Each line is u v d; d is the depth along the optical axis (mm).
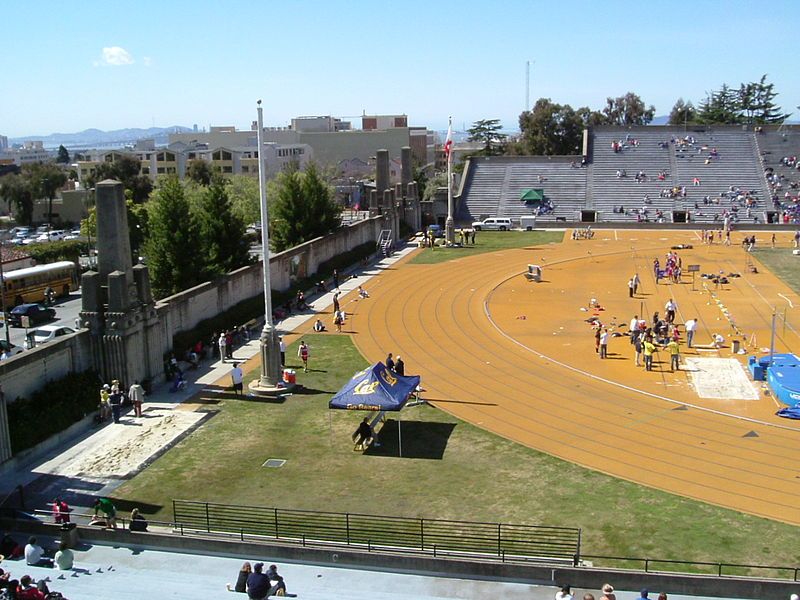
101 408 39188
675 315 59062
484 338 54250
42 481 32375
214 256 65312
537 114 164000
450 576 23672
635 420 38156
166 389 44312
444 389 43531
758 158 125000
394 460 33844
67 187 178750
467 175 128750
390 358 42094
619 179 124062
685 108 197500
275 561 24797
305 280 73125
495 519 27969
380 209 100062
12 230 136125
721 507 28812
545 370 46656
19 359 36281
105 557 25094
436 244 99250
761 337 52750
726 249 89812
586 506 28984
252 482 31781
